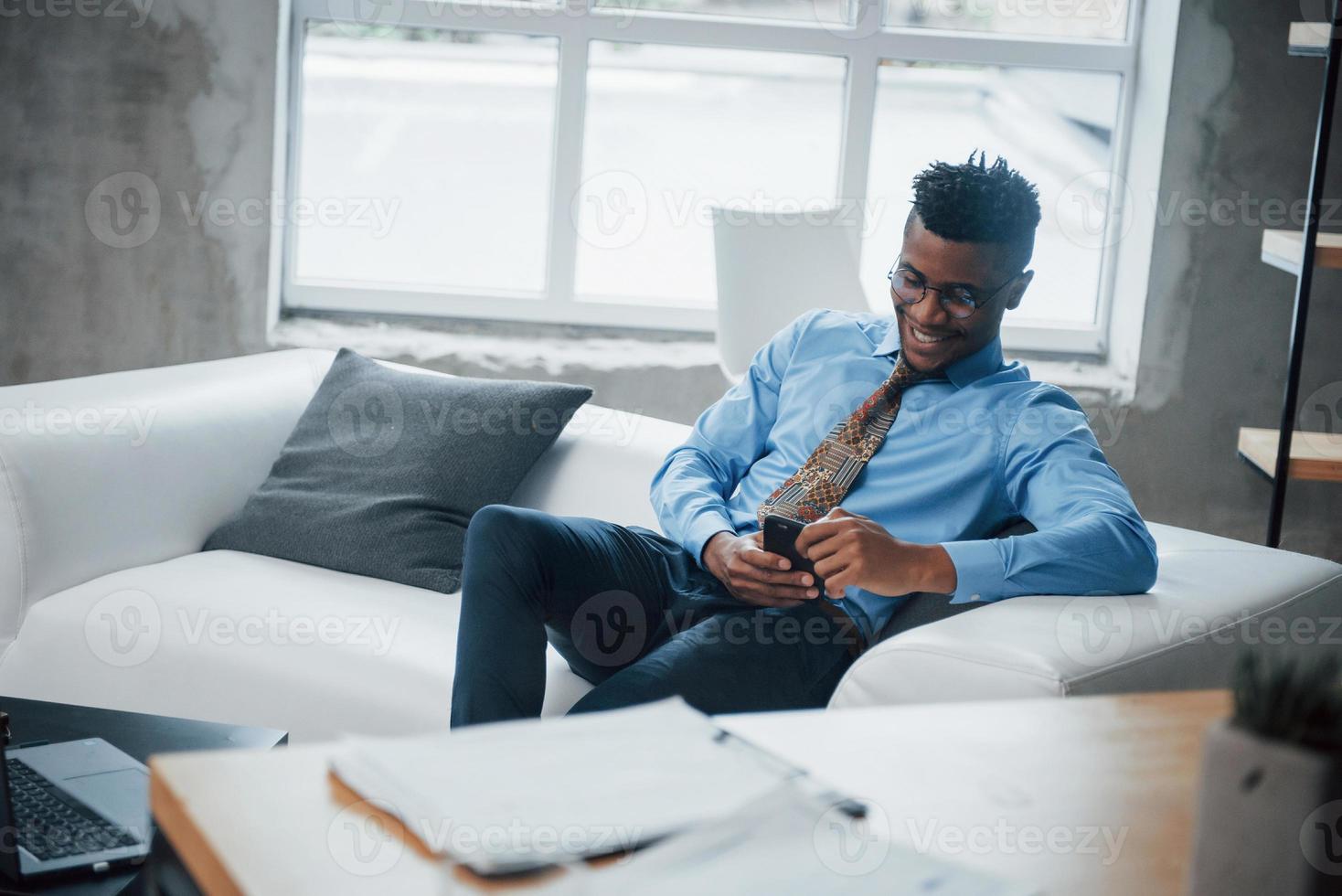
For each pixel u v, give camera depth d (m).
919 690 1.27
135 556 1.92
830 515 1.49
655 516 1.91
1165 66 3.16
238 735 1.37
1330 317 3.19
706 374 3.29
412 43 3.26
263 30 3.09
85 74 3.07
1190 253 3.20
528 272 3.39
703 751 0.76
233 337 3.20
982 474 1.63
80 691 1.74
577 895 0.60
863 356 1.81
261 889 0.60
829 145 3.37
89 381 2.05
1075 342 3.42
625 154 3.36
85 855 1.07
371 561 1.90
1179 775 0.80
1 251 3.13
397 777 0.71
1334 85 2.15
